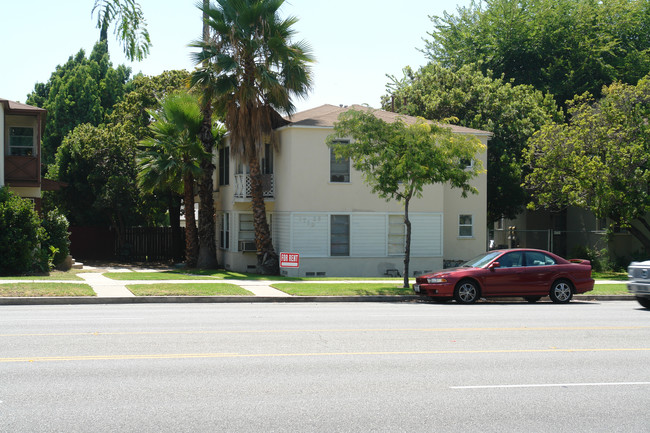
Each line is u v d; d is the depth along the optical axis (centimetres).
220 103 2788
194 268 3256
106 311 1524
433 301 1934
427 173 2069
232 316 1435
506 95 3712
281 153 2923
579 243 3912
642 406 705
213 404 686
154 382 779
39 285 1850
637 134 2947
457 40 5406
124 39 718
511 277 1831
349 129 2189
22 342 1038
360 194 2891
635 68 4916
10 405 671
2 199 2361
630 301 2005
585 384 805
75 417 633
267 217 3153
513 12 4975
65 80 5569
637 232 3091
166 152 3014
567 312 1602
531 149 3156
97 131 3925
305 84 2741
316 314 1499
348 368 875
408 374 845
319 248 2842
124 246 3972
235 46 2681
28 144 2936
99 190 3866
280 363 901
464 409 684
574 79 4772
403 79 4716
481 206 3130
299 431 600
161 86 3938
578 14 4956
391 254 2933
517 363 929
